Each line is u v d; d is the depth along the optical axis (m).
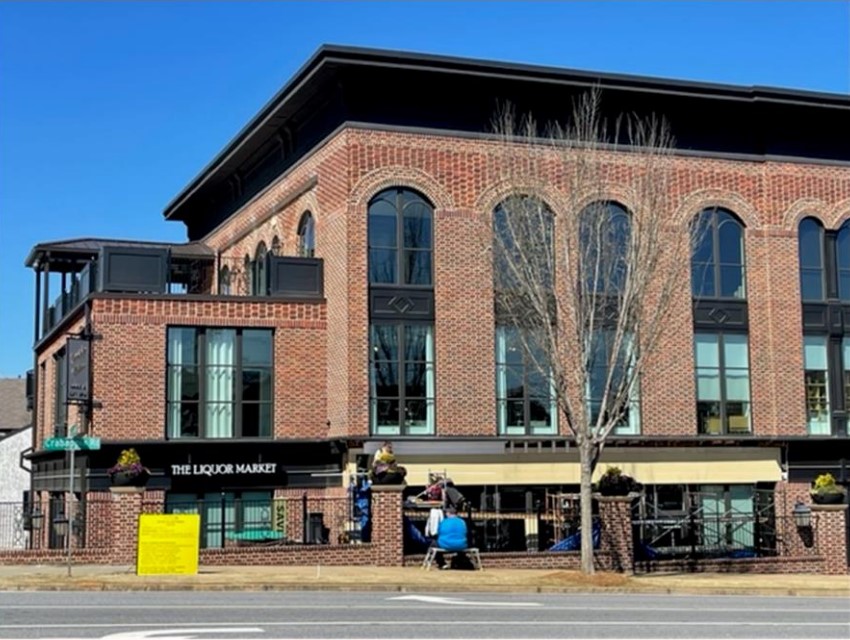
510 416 33.25
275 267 33.62
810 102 35.72
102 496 30.97
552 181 32.44
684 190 35.12
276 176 38.28
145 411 31.69
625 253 31.22
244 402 32.84
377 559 27.45
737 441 34.75
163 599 19.11
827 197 36.81
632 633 15.15
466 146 33.38
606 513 29.30
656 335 29.38
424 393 32.62
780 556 31.97
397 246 32.75
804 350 36.16
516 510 32.75
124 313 31.81
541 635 14.64
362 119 32.59
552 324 29.11
